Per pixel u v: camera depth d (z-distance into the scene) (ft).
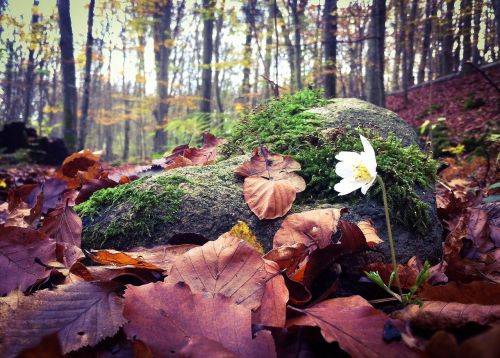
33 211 1.53
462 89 11.96
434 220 1.26
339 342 0.66
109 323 0.74
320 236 1.03
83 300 0.79
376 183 1.27
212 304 0.71
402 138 1.69
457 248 1.14
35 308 0.74
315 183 1.34
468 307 0.74
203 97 11.75
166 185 1.31
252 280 0.82
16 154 8.81
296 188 1.26
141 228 1.20
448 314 0.74
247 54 10.81
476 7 11.75
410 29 12.90
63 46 10.03
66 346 0.69
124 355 0.71
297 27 9.12
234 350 0.65
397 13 12.69
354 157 0.92
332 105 1.88
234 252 0.88
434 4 11.87
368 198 1.25
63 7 9.93
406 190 1.23
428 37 15.26
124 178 1.69
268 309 0.77
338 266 0.97
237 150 1.82
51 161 9.76
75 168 2.38
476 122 8.31
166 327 0.68
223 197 1.26
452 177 4.09
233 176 1.37
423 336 0.74
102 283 0.85
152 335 0.66
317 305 0.81
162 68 17.21
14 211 1.62
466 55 13.94
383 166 1.30
